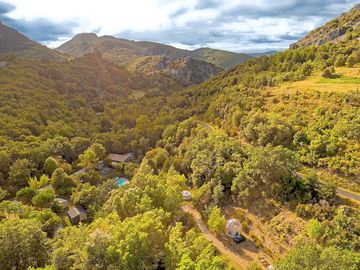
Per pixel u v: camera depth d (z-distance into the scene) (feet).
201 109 336.49
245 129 207.82
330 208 122.72
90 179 250.16
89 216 185.16
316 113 186.50
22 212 155.94
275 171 147.95
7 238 98.17
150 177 167.02
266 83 296.92
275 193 147.33
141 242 96.53
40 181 223.71
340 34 444.96
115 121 420.36
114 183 225.97
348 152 144.66
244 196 161.58
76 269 90.84
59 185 222.07
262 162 152.56
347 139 153.28
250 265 119.85
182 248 101.40
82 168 281.13
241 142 209.97
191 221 162.20
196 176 201.46
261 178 155.63
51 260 97.45
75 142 312.09
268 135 183.93
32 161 252.62
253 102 240.12
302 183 139.03
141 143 340.59
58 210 189.67
